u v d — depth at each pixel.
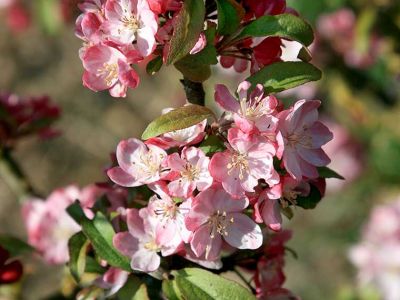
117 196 0.64
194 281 0.57
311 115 0.56
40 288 1.81
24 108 0.89
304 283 1.90
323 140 0.56
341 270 1.89
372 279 1.28
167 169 0.56
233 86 1.40
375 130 1.49
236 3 0.56
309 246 1.81
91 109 2.23
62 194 0.85
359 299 1.30
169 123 0.53
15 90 2.30
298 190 0.58
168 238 0.57
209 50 0.55
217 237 0.56
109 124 2.22
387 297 1.27
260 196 0.55
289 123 0.55
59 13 1.33
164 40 0.54
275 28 0.56
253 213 0.56
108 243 0.61
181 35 0.52
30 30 2.30
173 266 0.59
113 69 0.55
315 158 0.56
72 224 0.83
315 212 1.78
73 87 2.28
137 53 0.54
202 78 0.55
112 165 0.62
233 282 0.57
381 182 1.53
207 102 1.38
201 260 0.58
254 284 0.66
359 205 1.64
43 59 2.33
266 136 0.54
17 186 0.92
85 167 2.20
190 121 0.53
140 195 0.62
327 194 1.71
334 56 1.33
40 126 0.89
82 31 0.57
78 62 2.31
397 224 1.27
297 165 0.55
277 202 0.56
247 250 0.63
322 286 1.89
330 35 1.31
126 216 0.61
